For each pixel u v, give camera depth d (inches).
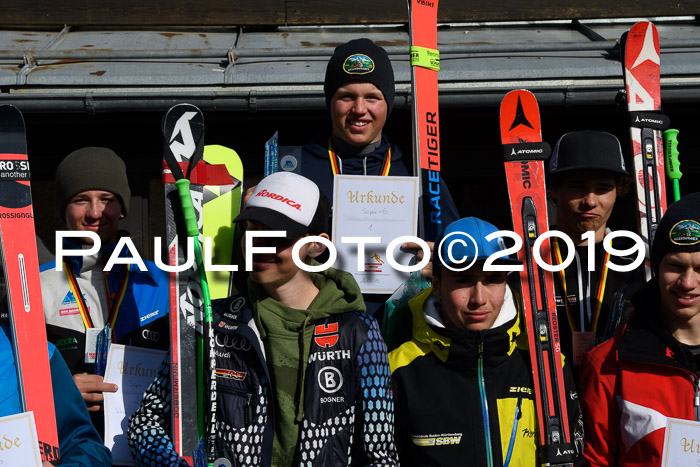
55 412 94.0
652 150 144.1
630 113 144.6
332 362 94.7
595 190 128.2
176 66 186.2
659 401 98.7
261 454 92.4
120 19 211.8
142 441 94.3
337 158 137.7
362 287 128.0
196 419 99.3
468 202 198.1
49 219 193.8
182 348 102.0
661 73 181.3
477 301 101.1
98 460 91.5
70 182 121.8
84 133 193.8
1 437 86.8
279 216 97.3
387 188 130.3
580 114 193.6
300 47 199.2
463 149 197.2
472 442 98.9
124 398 111.6
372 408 93.6
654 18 225.3
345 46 137.6
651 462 97.5
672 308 100.6
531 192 124.5
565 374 107.5
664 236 102.3
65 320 116.7
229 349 97.0
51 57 185.2
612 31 215.0
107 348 112.4
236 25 215.2
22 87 178.1
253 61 189.5
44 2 210.4
